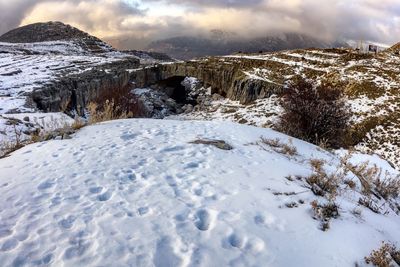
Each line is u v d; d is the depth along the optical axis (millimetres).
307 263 4367
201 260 4273
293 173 7668
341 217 5707
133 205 5602
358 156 16125
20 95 32875
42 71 49438
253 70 72250
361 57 65625
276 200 6051
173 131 10758
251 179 6961
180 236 4754
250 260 4344
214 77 79188
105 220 5090
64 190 6062
